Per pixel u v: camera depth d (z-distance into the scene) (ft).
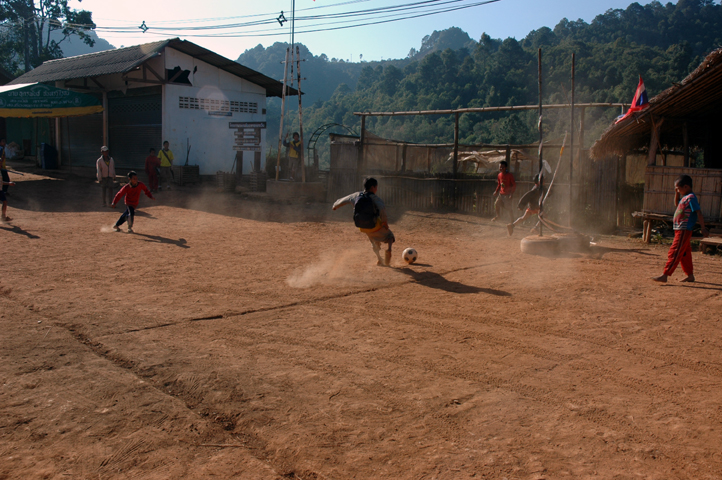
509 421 11.91
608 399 13.09
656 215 38.75
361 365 15.08
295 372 14.49
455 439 11.09
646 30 532.73
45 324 18.11
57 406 12.26
